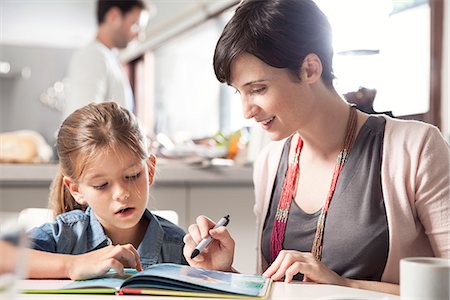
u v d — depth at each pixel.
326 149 1.32
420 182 1.22
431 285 0.81
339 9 2.41
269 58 1.14
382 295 0.95
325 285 1.04
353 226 1.24
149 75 6.38
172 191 2.51
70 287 0.94
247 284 0.98
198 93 5.32
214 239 1.24
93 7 6.21
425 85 2.83
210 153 2.73
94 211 1.31
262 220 1.40
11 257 0.63
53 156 2.92
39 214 1.58
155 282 0.94
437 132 1.27
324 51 1.22
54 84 7.34
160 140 2.97
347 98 1.76
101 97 2.91
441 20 2.79
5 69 7.22
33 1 5.98
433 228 1.21
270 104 1.18
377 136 1.28
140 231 1.44
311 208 1.32
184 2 5.15
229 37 1.17
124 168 1.27
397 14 2.68
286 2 1.17
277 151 1.43
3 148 2.56
